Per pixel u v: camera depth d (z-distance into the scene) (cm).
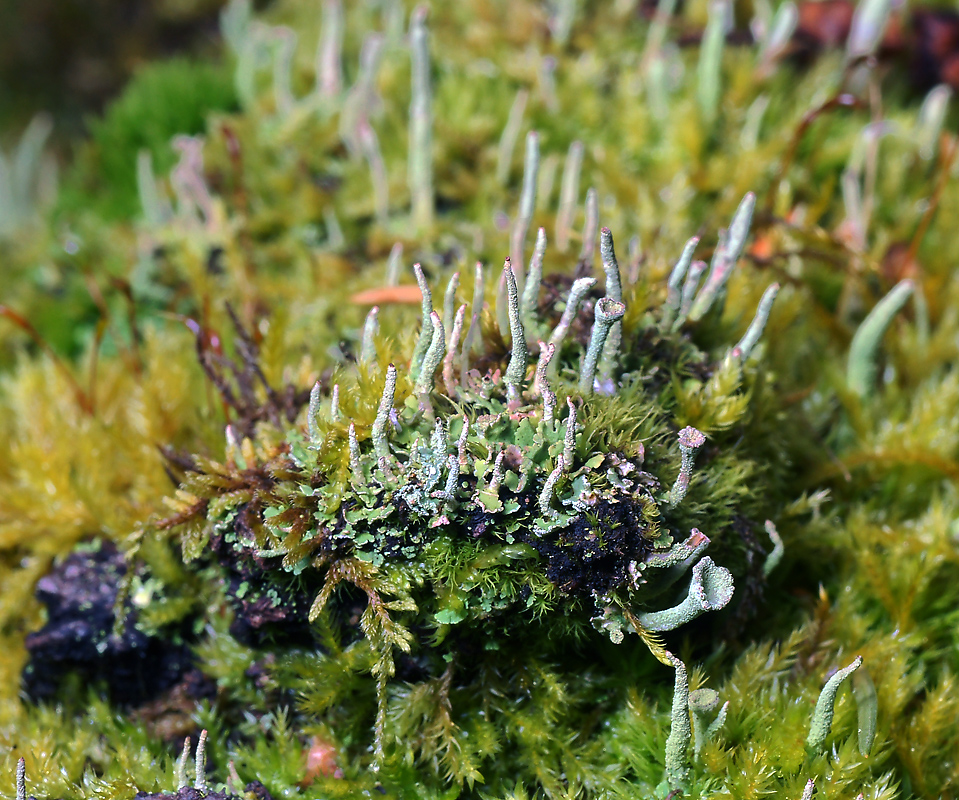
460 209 27
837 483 24
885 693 21
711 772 21
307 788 21
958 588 23
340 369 22
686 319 22
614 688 21
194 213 27
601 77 29
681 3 31
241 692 22
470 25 30
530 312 21
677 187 26
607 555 20
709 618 22
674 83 28
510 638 21
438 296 22
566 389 21
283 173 28
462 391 21
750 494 21
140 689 23
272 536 20
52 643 22
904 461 24
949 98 29
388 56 30
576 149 24
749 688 21
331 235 27
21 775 20
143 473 23
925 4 31
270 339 23
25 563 23
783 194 25
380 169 27
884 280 25
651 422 21
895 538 23
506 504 20
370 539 20
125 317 28
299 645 22
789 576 23
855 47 28
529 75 29
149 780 21
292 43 29
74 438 24
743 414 22
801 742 21
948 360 25
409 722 21
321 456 20
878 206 27
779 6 30
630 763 21
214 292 26
